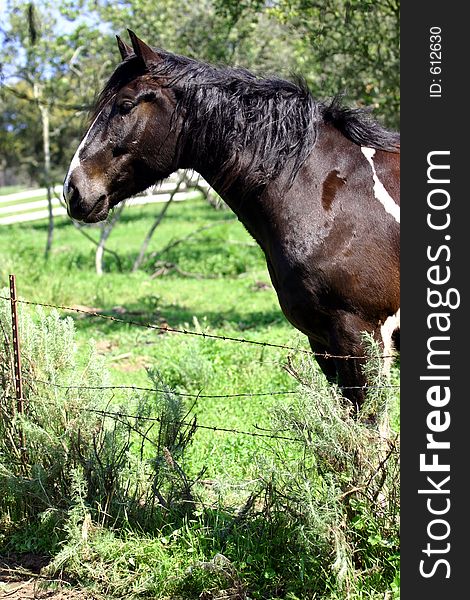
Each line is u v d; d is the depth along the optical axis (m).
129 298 12.78
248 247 17.72
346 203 3.65
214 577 3.50
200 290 13.66
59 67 14.95
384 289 3.60
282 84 3.83
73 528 3.72
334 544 3.26
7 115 26.33
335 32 10.17
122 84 3.89
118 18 13.11
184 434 4.18
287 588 3.40
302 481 3.45
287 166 3.71
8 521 4.19
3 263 12.96
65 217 25.44
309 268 3.62
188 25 13.08
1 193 36.88
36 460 4.12
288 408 3.47
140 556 3.69
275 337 8.45
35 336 4.29
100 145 3.88
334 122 3.83
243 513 3.77
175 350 8.09
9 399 4.27
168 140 3.88
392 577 3.33
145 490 4.10
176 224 24.58
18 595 3.66
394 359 4.21
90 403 4.15
